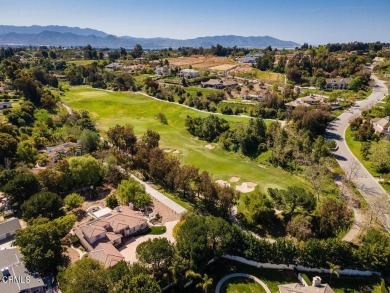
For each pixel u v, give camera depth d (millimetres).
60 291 50656
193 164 103688
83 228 63594
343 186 82125
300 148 100562
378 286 55625
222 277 56688
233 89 185125
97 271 47906
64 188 81562
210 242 59188
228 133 119812
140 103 173375
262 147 108438
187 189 82125
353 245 63094
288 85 173750
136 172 97312
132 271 48375
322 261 58000
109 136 108438
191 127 132875
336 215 64500
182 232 59562
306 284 54469
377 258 57000
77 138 115812
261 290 54031
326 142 102312
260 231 69688
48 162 95188
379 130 113125
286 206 73188
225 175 94812
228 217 74188
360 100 156750
